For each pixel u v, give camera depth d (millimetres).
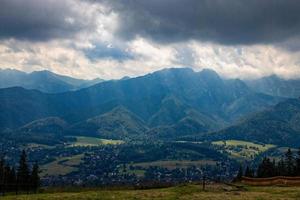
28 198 73375
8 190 129625
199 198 74500
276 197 76250
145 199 72812
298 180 115312
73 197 74688
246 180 124562
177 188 94688
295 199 73000
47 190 124938
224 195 80312
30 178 155750
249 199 73188
